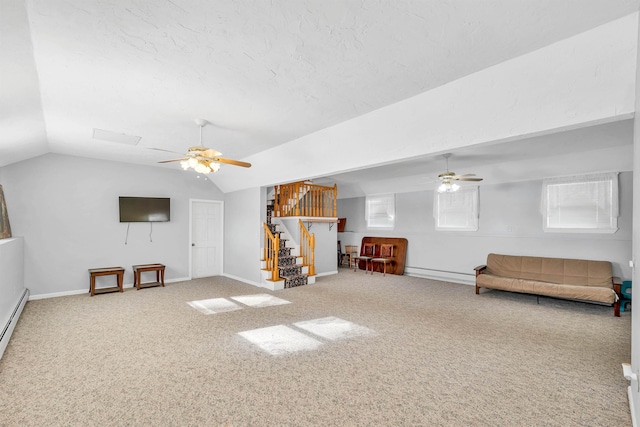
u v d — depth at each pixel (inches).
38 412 87.0
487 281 229.3
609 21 79.7
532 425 83.4
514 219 256.2
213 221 309.6
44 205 218.5
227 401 93.2
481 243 275.3
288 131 173.2
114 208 248.4
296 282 263.1
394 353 128.3
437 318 176.2
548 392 99.7
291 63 100.4
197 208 299.1
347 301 213.3
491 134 119.6
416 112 131.4
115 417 85.2
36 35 82.2
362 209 377.1
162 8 73.0
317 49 92.3
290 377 108.0
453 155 208.8
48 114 143.3
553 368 116.2
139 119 152.0
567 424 84.0
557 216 234.1
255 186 271.4
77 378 106.1
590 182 220.2
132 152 220.4
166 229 275.6
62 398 94.0
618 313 181.8
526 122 109.4
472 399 95.4
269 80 112.2
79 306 195.8
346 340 142.1
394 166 246.7
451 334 150.7
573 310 194.5
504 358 124.3
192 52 93.4
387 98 129.0
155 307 195.2
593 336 149.2
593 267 212.5
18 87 107.9
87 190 236.2
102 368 113.5
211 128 167.2
